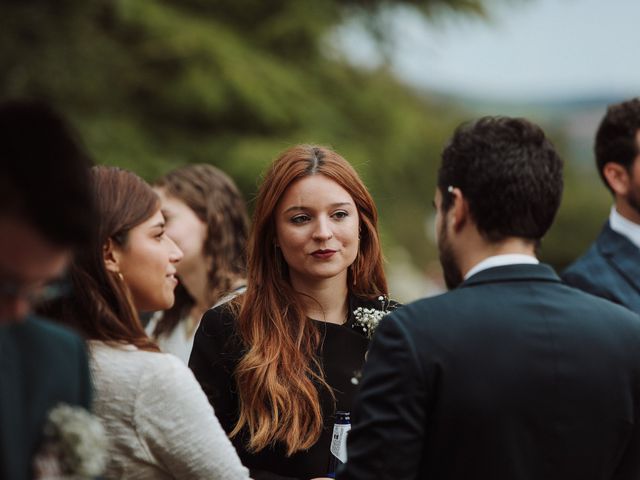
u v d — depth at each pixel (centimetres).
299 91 1344
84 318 258
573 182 2795
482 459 232
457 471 234
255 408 314
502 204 247
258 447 309
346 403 322
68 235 181
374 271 345
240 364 318
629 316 249
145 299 279
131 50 1274
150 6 1275
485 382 232
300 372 319
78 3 1225
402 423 231
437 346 235
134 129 1217
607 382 237
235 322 329
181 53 1266
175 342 440
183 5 1358
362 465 232
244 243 447
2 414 184
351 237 327
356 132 1477
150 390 253
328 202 323
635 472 244
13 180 177
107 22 1292
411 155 1548
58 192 180
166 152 1242
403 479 231
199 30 1292
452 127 1889
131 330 262
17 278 179
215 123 1303
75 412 194
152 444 254
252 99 1277
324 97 1430
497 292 245
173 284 291
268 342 321
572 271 426
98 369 252
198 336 333
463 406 232
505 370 233
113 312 262
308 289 335
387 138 1509
